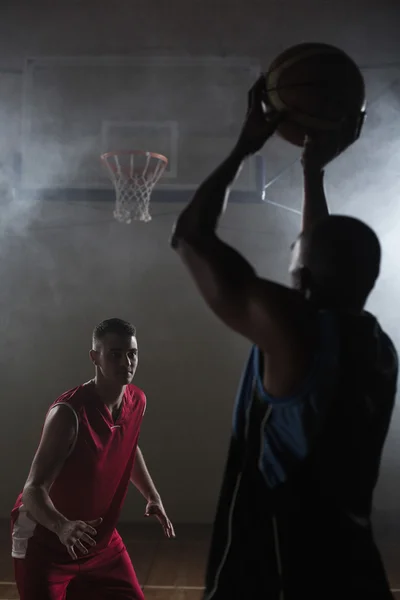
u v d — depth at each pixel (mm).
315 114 1252
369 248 1146
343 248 1127
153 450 6016
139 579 4199
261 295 1034
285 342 1033
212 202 1081
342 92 1271
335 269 1129
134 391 2391
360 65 6109
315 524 1053
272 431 1099
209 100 5879
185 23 6223
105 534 2191
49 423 2121
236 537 1104
